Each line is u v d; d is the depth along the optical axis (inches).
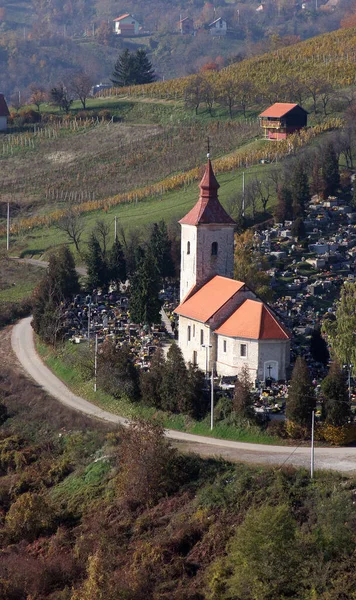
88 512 7022.6
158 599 5964.6
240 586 5777.6
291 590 5728.3
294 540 5851.4
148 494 6889.8
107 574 6092.5
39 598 6294.3
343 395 7180.1
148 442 6998.0
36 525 7032.5
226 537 6240.2
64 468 7687.0
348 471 6520.7
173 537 6412.4
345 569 5733.3
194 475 6934.1
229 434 7490.2
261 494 6397.6
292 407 7234.3
